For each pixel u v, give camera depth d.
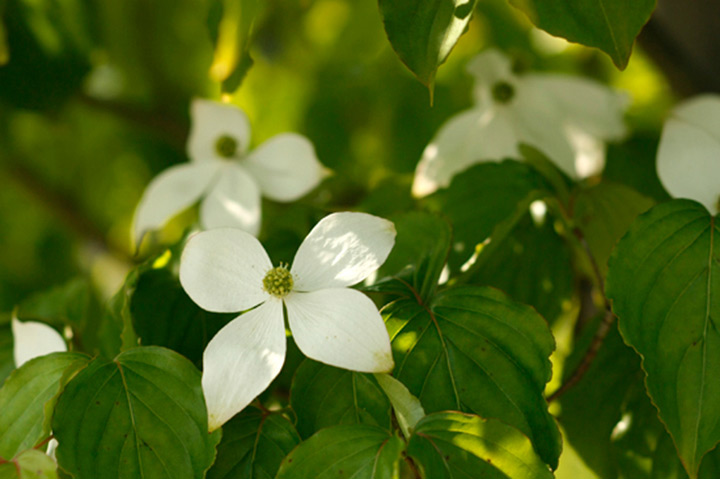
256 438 0.66
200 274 0.66
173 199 0.81
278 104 1.24
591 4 0.65
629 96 0.83
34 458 0.64
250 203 0.80
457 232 0.74
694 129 0.72
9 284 1.42
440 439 0.64
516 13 1.15
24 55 0.98
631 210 0.74
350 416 0.66
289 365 0.71
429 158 0.82
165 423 0.65
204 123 0.81
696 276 0.66
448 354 0.66
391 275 0.69
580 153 0.83
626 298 0.67
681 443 0.65
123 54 1.12
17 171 1.28
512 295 0.77
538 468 0.63
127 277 0.71
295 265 0.66
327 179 0.87
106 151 1.30
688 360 0.66
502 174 0.75
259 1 0.70
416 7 0.65
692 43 0.92
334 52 1.21
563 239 0.78
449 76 1.18
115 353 0.72
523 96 0.82
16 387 0.67
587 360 0.73
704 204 0.71
